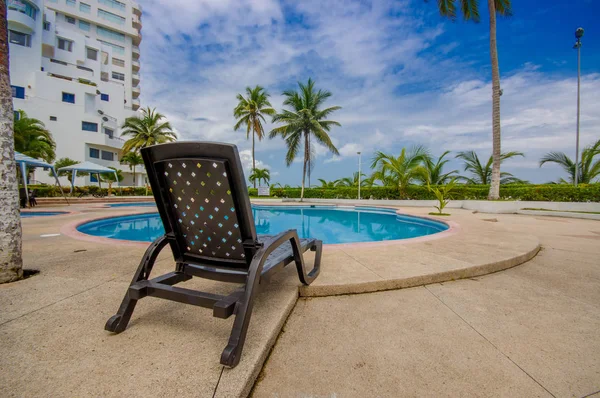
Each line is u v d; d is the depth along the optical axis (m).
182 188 1.57
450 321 1.88
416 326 1.81
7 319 1.62
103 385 1.07
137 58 42.97
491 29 12.21
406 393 1.20
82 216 7.70
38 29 27.47
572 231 6.02
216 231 1.60
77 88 28.20
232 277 1.67
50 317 1.66
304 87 20.64
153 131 25.88
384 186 17.75
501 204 11.05
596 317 1.96
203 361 1.24
